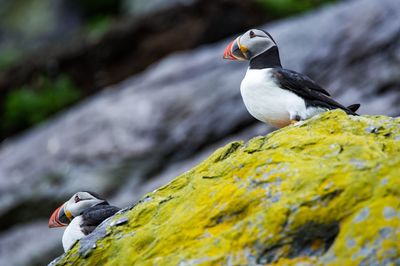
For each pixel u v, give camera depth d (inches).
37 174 623.8
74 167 615.2
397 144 212.7
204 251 200.1
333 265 182.1
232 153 236.8
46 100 781.3
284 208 197.2
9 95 790.5
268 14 786.8
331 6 689.0
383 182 190.2
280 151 218.8
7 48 976.3
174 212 221.5
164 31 802.2
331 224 190.4
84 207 302.0
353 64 580.4
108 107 646.5
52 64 811.4
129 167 603.8
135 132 617.6
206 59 661.9
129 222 228.8
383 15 602.5
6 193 622.2
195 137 598.9
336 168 201.3
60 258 231.3
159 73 664.4
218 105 607.8
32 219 618.5
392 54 572.1
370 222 183.8
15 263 585.3
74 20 990.4
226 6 786.8
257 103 282.4
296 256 190.5
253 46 291.1
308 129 229.9
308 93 276.1
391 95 553.9
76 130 642.8
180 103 622.2
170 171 584.7
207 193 218.2
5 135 780.6
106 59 800.3
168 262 202.1
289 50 610.9
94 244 225.8
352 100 557.3
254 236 197.2
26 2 1008.2
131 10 904.9
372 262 177.6
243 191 210.1
